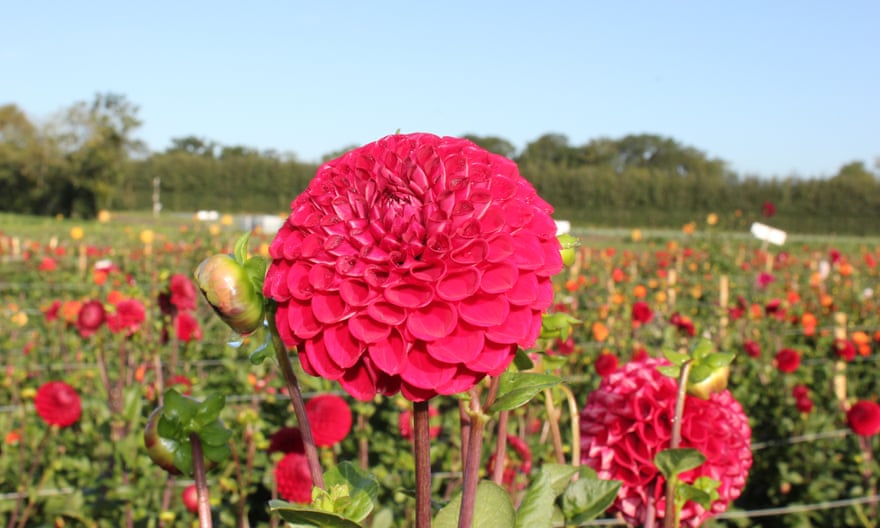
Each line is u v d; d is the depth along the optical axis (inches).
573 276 378.6
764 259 511.8
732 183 1857.8
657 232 1793.8
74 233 402.6
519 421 147.0
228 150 2960.1
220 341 241.0
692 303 355.9
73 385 168.6
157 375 148.8
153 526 127.6
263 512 150.7
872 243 1466.5
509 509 41.1
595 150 2723.9
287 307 34.9
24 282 445.4
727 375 50.9
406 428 147.1
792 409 209.9
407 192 33.5
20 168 1822.1
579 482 49.7
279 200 2028.8
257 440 109.8
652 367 61.4
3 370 200.2
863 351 237.9
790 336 295.6
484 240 32.0
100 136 1802.4
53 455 154.3
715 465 57.6
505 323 33.2
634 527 61.2
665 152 2795.3
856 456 182.5
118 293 168.1
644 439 56.0
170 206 2006.6
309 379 171.6
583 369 236.5
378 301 32.5
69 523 137.9
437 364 32.9
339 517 32.9
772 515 190.2
